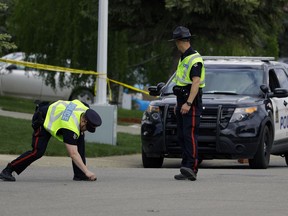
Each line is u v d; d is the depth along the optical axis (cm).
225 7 5516
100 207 2316
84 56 6844
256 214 2238
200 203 2411
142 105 8906
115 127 4722
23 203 2373
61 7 6812
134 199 2473
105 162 4084
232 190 2705
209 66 4094
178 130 3006
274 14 5794
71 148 2866
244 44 6038
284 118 4122
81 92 7200
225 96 3859
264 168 3781
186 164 2994
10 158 3906
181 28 2967
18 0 6981
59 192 2605
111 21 5928
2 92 7544
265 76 4012
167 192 2636
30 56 7081
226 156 3697
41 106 2866
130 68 7219
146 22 5884
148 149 3772
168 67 7156
